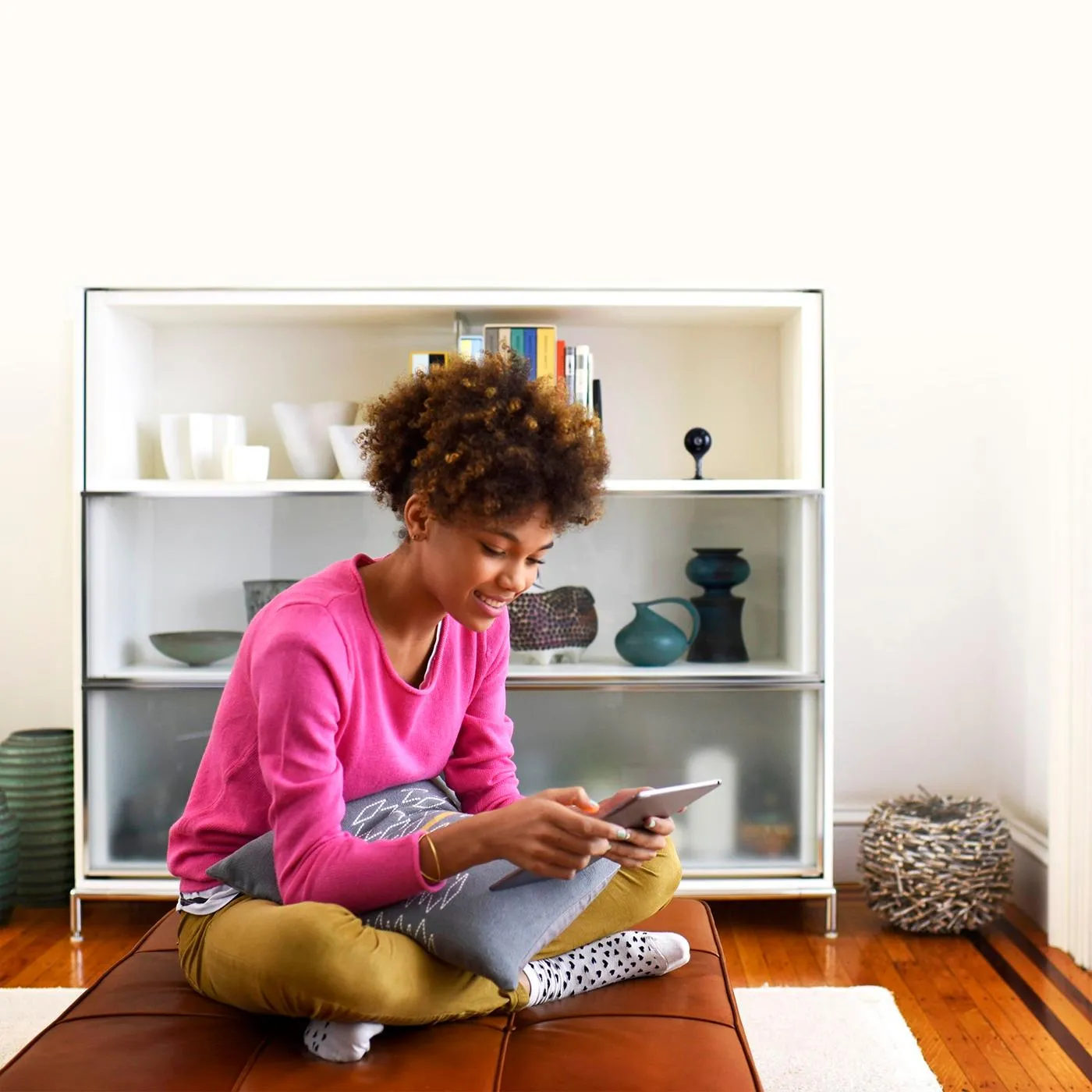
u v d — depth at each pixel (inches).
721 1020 59.2
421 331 125.0
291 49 129.1
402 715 65.8
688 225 129.2
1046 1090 81.0
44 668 130.7
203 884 63.0
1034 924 118.0
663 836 60.7
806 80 128.9
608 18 129.0
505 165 129.2
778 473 125.4
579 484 59.2
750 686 116.0
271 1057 54.3
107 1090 50.7
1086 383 103.7
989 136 128.0
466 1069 53.1
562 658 118.1
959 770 130.3
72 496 115.6
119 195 129.3
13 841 117.2
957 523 129.5
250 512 116.6
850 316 129.5
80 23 129.0
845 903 125.0
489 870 59.7
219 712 65.4
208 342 124.6
